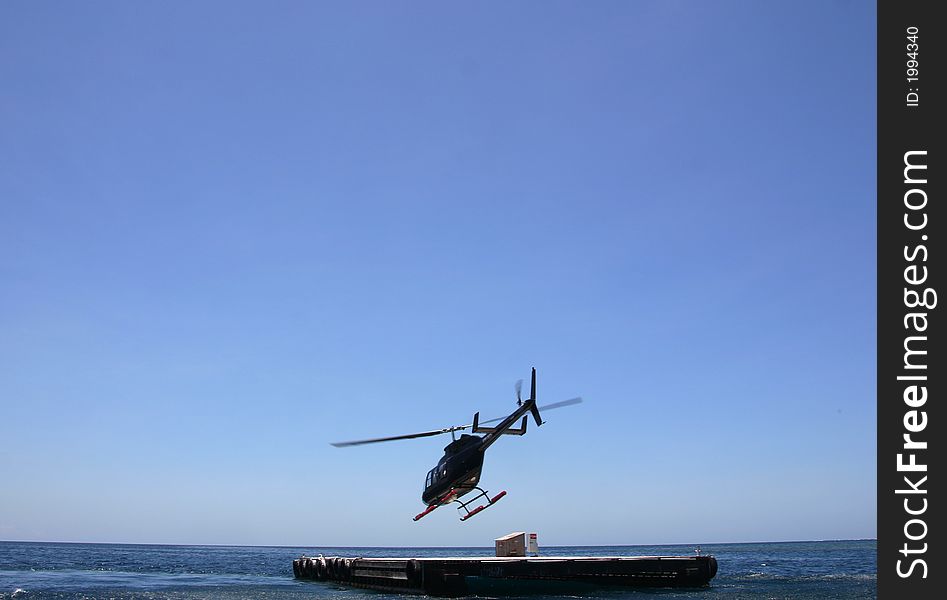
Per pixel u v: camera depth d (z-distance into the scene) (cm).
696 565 4438
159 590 5284
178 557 15275
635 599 4069
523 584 4122
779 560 10881
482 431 3753
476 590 4050
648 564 4294
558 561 4088
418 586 3925
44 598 4788
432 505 3919
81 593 5112
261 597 4559
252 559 14150
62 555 14700
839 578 5853
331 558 5778
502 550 4631
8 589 5500
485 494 3816
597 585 4228
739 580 5581
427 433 3788
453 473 3672
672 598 4128
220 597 4631
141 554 18225
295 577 6694
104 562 10944
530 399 3731
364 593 4650
